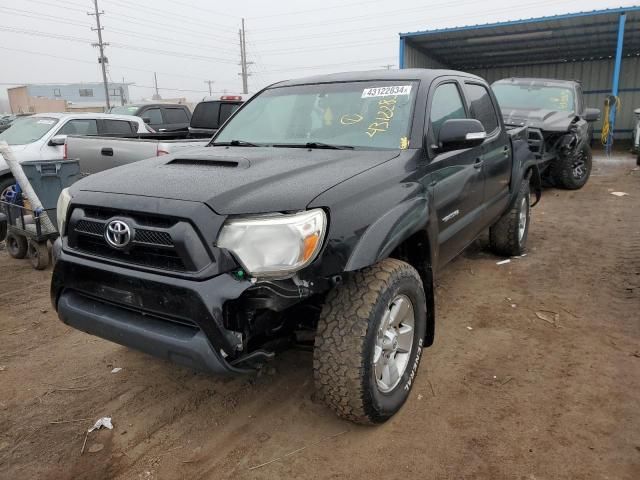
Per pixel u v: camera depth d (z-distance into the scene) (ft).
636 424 9.26
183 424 9.78
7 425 9.87
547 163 31.19
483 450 8.75
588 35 55.88
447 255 12.34
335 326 8.48
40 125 30.91
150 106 44.73
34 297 16.70
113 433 9.57
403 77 12.48
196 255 7.71
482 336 12.83
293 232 7.68
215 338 7.64
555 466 8.32
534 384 10.63
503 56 67.46
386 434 9.25
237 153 11.10
